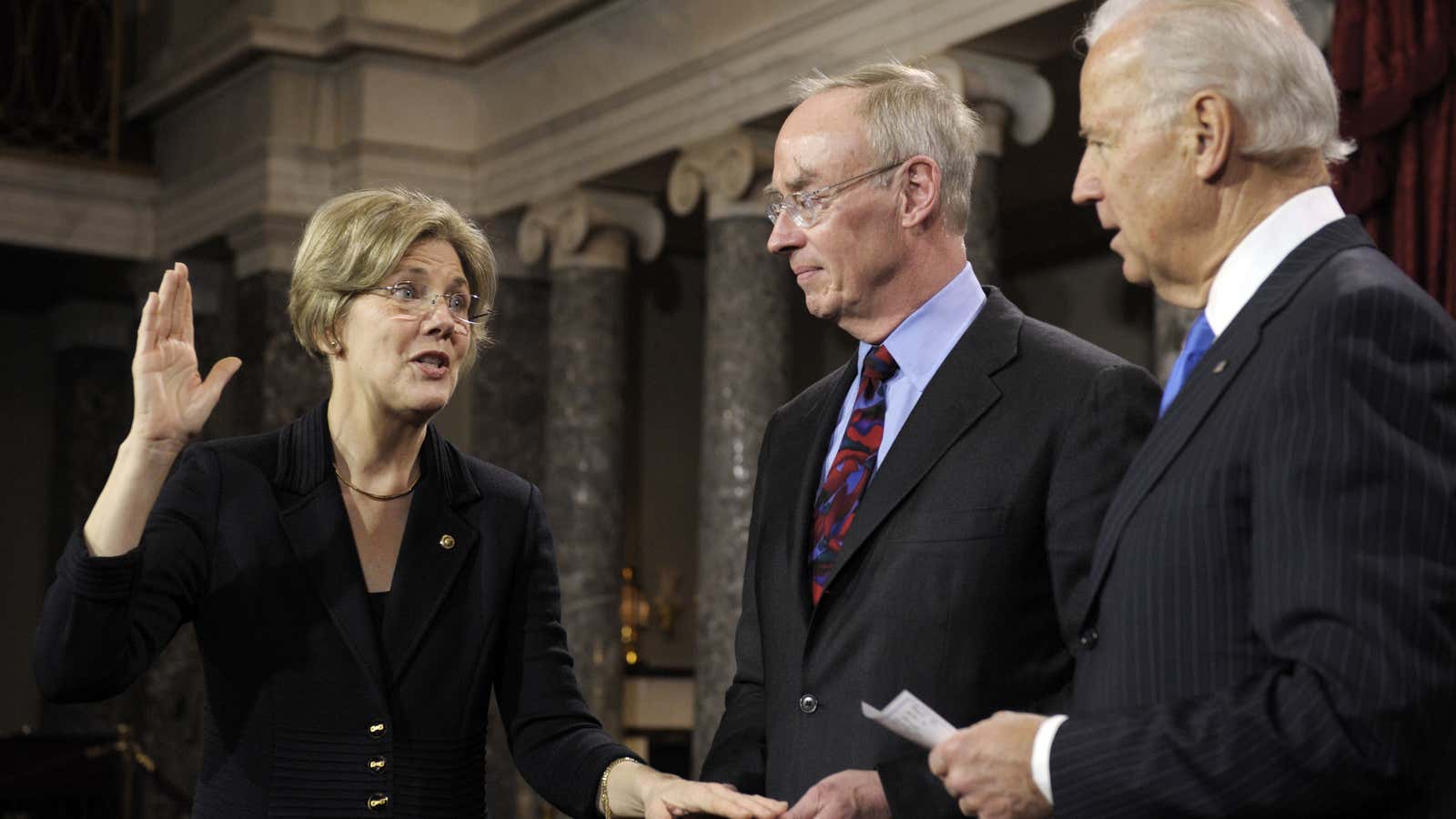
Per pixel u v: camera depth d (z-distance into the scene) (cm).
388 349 268
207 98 1181
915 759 236
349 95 1085
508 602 287
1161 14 203
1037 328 269
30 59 1229
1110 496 245
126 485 239
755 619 291
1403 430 175
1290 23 203
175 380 243
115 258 1239
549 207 1024
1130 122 202
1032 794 188
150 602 254
